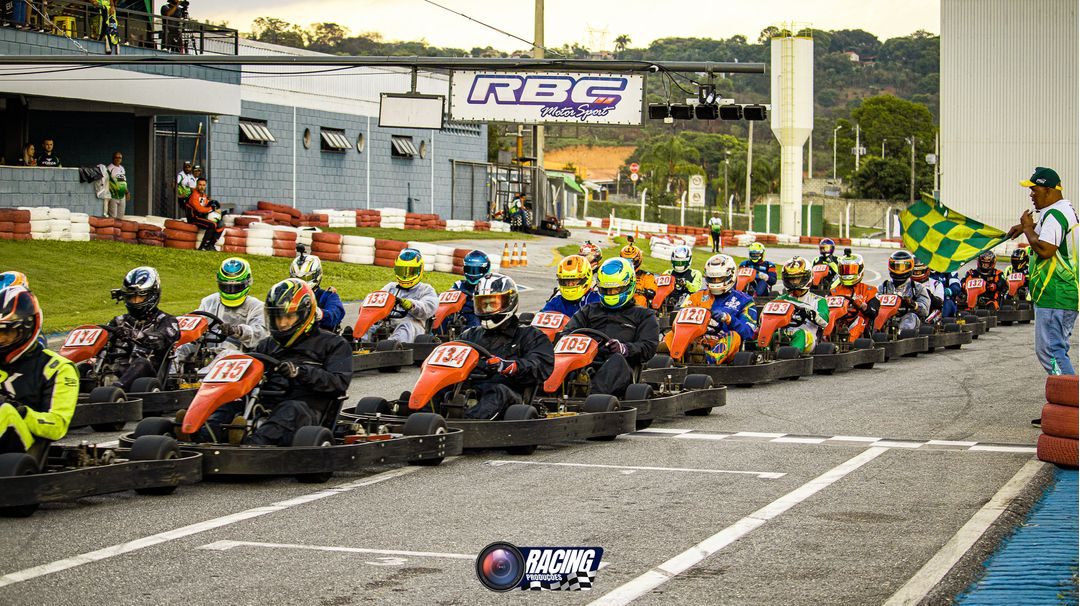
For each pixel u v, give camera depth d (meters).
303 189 67.88
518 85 45.66
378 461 14.74
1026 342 37.19
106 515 12.47
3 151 50.22
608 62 33.22
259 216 59.06
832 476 14.92
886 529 11.93
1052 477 14.77
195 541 11.38
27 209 44.16
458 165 81.50
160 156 59.66
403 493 13.83
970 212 69.38
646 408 19.17
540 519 12.46
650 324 20.66
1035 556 10.73
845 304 29.42
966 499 13.35
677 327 24.67
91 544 11.21
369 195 73.19
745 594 9.71
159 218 53.56
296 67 66.88
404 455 15.08
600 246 74.50
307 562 10.67
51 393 13.08
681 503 13.28
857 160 171.00
